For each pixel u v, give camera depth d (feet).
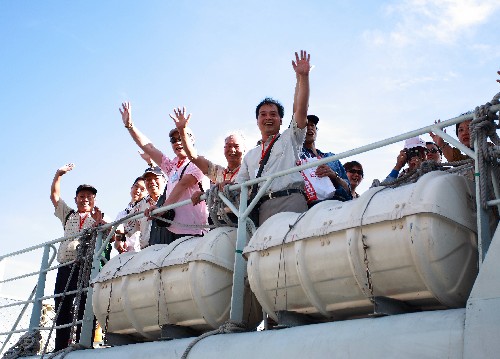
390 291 12.67
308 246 13.97
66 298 24.84
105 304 19.30
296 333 12.80
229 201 17.95
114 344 19.16
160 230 22.56
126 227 27.94
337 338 11.84
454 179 12.84
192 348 14.79
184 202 19.62
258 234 15.42
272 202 17.83
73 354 19.25
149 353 16.01
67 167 28.32
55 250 24.84
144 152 26.61
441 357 10.14
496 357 9.55
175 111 22.43
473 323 10.07
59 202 27.84
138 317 18.29
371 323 11.66
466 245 12.47
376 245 12.67
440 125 13.37
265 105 19.62
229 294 16.88
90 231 22.80
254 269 14.96
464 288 12.28
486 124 12.47
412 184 13.06
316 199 19.16
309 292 13.79
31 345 22.48
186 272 16.97
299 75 18.39
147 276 18.15
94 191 27.30
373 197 13.44
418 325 10.82
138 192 29.35
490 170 12.59
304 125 18.45
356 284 13.10
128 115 25.75
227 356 13.70
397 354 10.73
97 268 22.30
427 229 12.01
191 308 16.83
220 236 17.26
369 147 14.57
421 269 12.01
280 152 18.34
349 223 13.14
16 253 26.13
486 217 12.09
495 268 10.43
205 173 22.36
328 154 21.97
